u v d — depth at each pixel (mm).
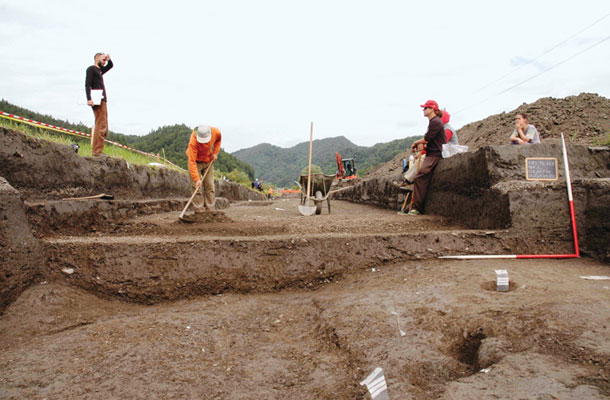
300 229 5934
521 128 7211
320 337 3262
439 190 7199
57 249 4484
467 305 3211
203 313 3809
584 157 5793
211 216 6559
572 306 2867
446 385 2287
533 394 2018
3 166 5090
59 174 6203
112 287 4340
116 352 3021
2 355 3049
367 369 2635
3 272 3768
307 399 2434
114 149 11484
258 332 3521
